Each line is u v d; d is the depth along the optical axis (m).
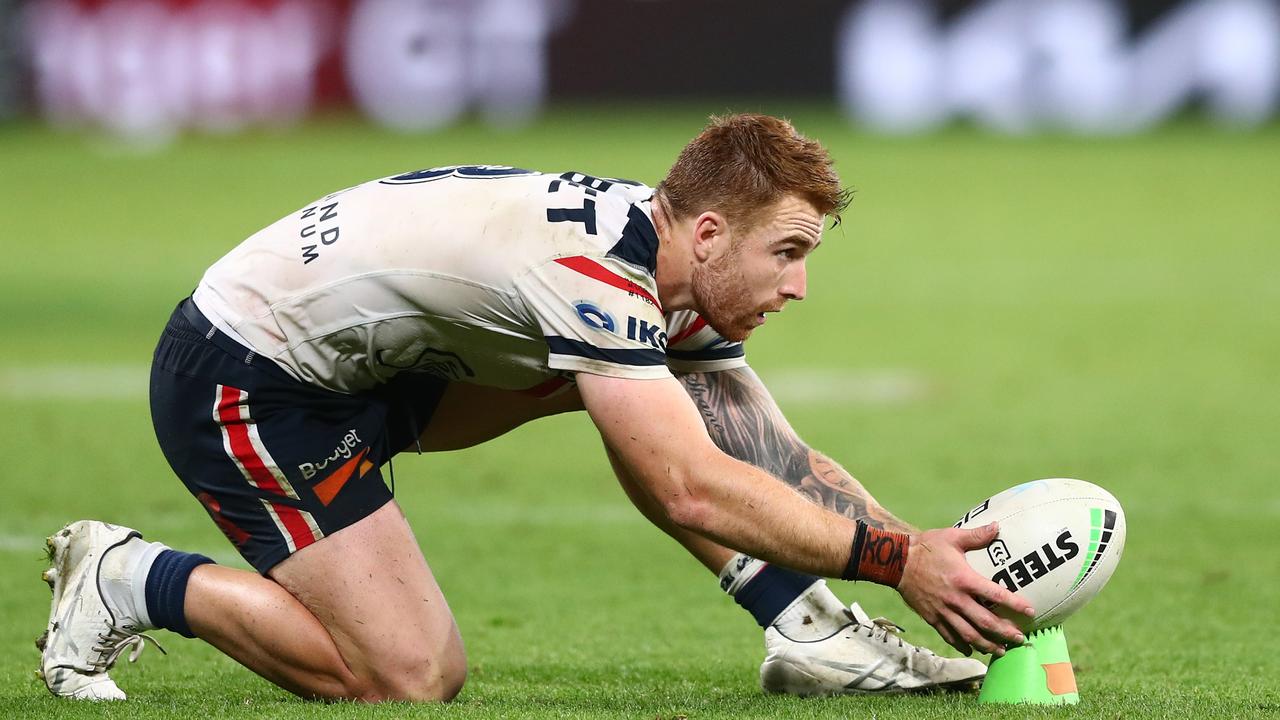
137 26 86.25
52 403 30.80
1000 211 67.12
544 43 88.12
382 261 11.68
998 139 87.38
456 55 87.44
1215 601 17.16
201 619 12.06
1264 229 61.66
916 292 48.75
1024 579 11.58
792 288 11.30
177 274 50.66
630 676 14.05
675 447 10.98
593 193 11.45
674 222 11.26
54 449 26.33
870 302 46.78
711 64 88.56
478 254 11.40
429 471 25.41
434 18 87.00
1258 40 84.38
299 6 86.38
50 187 73.50
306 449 12.05
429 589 12.23
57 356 36.41
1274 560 19.12
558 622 16.47
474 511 22.44
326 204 12.29
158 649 13.55
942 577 11.27
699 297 11.41
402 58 87.06
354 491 12.13
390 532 12.19
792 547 11.09
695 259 11.23
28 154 85.12
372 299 11.73
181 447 12.29
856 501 12.82
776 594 12.99
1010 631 11.45
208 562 12.34
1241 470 24.78
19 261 53.47
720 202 11.02
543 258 11.18
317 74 87.06
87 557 12.33
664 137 79.81
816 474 13.04
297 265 11.93
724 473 10.98
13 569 18.30
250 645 12.07
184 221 62.78
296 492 12.05
